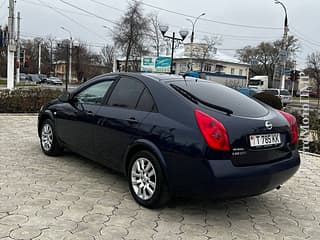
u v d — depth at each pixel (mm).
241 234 3648
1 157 5922
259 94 17094
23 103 11742
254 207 4441
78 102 5445
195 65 56219
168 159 3812
